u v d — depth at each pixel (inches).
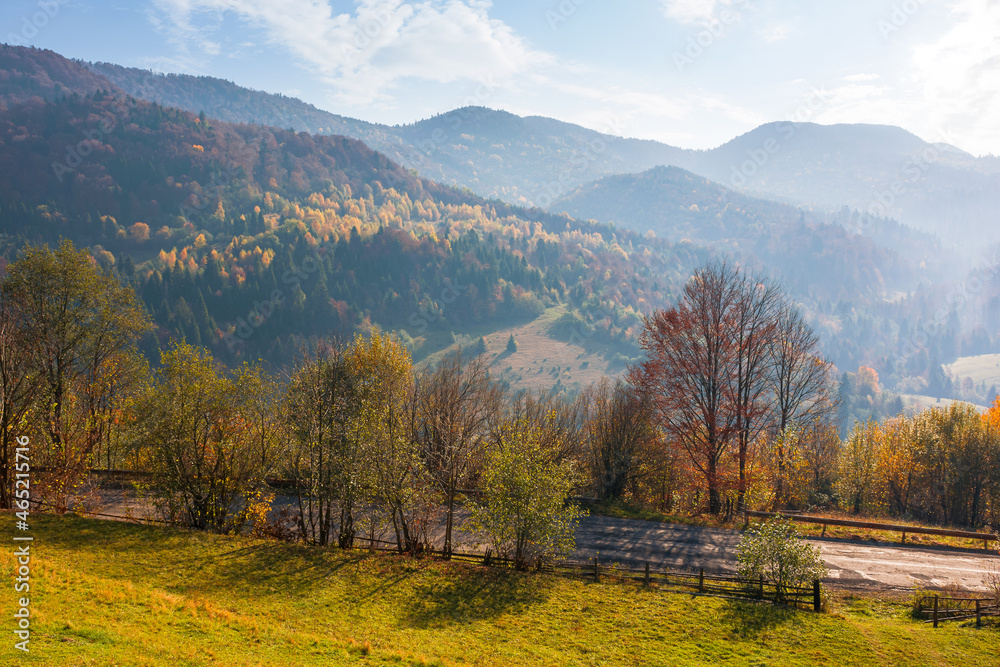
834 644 755.4
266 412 1123.9
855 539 1234.6
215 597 786.2
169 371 1076.5
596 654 720.3
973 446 1883.6
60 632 558.9
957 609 882.1
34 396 1146.7
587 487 1514.5
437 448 1332.4
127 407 1147.3
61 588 689.0
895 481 1975.9
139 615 657.6
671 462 1555.1
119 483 1298.0
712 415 1334.9
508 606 855.7
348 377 1155.3
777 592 909.8
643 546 1115.3
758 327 1336.1
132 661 522.9
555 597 891.4
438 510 1247.5
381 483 1026.1
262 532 1091.3
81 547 887.7
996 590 906.7
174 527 1035.3
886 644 761.0
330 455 1068.5
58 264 1246.9
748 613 844.0
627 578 968.3
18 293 1207.6
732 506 1396.4
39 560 793.6
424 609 831.1
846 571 1049.5
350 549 1033.5
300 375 1136.8
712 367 1338.6
